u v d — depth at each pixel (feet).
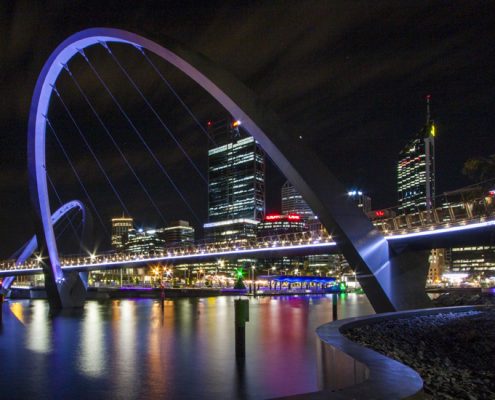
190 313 167.32
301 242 187.83
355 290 548.31
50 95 214.48
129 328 110.83
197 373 54.54
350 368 25.23
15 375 54.34
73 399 43.50
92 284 617.21
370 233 101.35
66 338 91.09
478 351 57.31
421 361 47.93
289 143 92.22
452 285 598.75
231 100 93.35
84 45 161.48
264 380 50.75
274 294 438.40
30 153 222.28
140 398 43.73
